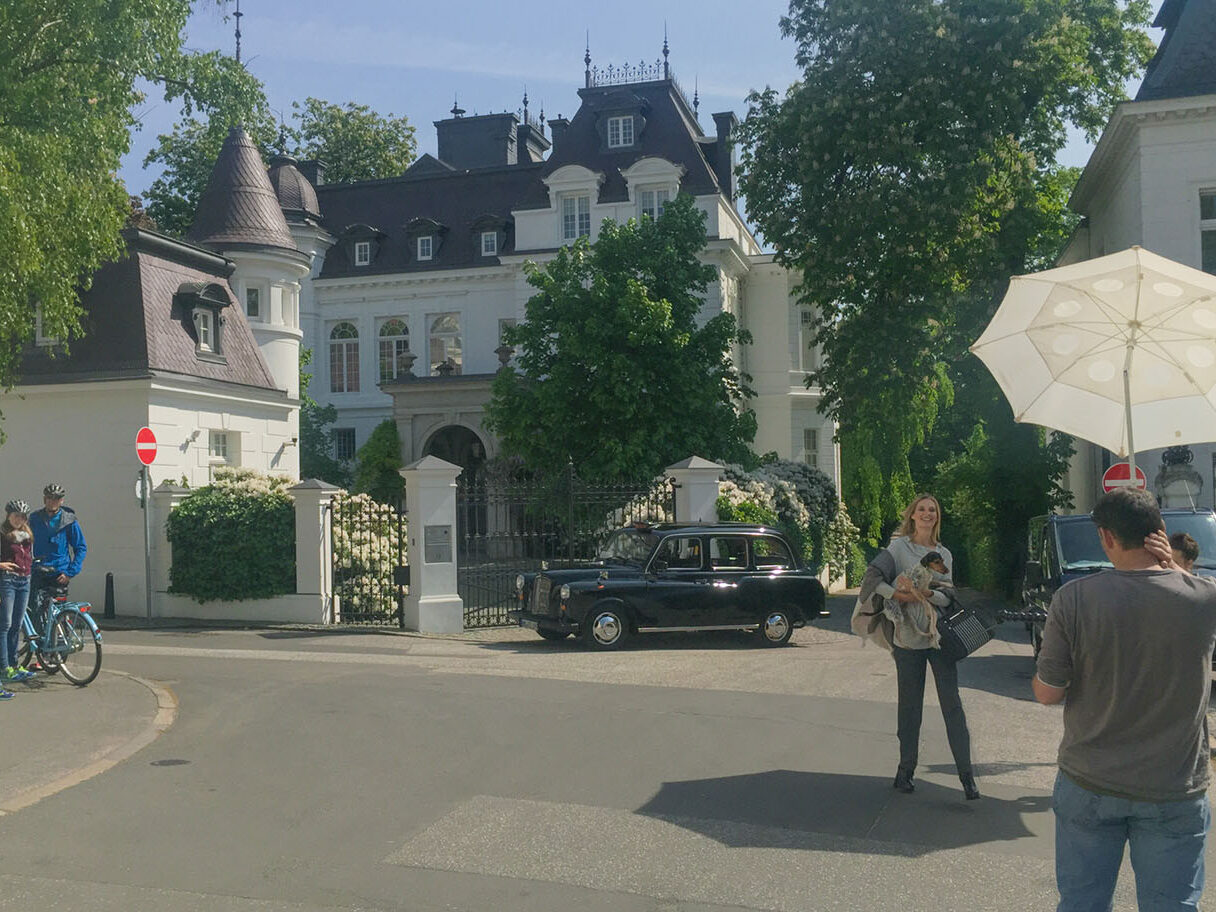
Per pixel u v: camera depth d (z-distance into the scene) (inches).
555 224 1631.4
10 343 630.5
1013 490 1059.3
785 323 1581.0
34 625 460.8
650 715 386.6
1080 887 146.3
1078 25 994.1
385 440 1571.1
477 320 1782.7
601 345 1018.7
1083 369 312.8
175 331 885.2
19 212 523.5
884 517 1482.5
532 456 1063.0
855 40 992.9
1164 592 142.3
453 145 2121.1
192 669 506.6
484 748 333.1
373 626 710.5
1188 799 140.6
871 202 972.6
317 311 1844.2
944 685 278.4
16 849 237.3
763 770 305.4
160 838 244.7
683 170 1569.9
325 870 222.7
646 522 666.2
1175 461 875.4
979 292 1058.1
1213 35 914.1
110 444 829.8
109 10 581.9
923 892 209.2
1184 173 896.9
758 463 1110.4
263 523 736.3
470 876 218.7
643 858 229.5
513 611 647.8
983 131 964.6
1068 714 149.0
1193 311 285.6
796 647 628.7
